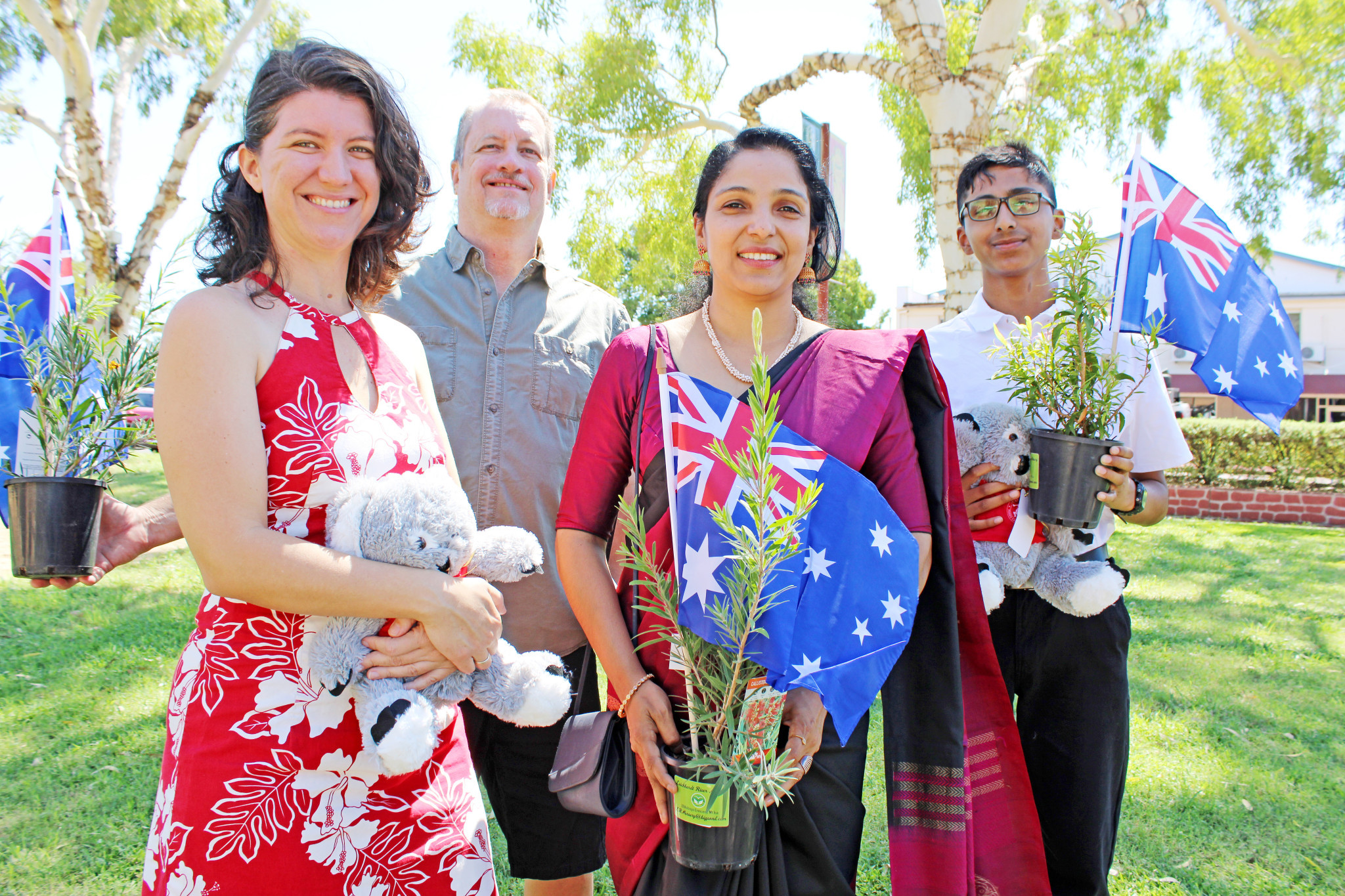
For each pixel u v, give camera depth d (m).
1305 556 9.11
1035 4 10.30
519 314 2.75
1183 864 3.13
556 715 1.79
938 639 2.05
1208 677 5.13
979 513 2.46
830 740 1.91
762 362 1.56
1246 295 3.26
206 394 1.52
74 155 10.30
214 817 1.51
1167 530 11.16
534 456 2.65
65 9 9.90
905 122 11.87
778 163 2.00
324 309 1.78
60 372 2.13
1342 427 13.41
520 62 13.02
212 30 11.54
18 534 2.05
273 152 1.68
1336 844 3.28
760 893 1.76
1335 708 4.66
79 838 3.22
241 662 1.56
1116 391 2.41
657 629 1.79
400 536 1.58
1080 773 2.47
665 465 1.86
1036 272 2.73
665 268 14.88
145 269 10.70
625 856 1.92
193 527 1.51
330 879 1.54
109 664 5.08
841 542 1.76
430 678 1.63
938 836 2.03
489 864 1.77
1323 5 9.73
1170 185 3.23
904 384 2.12
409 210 1.95
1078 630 2.47
